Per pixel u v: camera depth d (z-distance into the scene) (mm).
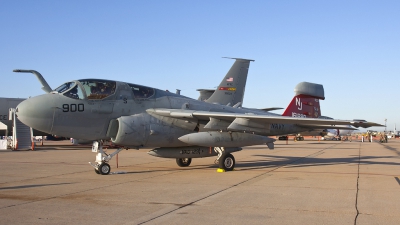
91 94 12461
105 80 13031
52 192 8984
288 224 5918
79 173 13109
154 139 13266
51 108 11750
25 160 18938
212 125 13492
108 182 10727
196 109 14688
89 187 9758
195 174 12664
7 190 9320
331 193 8766
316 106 20547
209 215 6531
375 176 11977
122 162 17703
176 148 14336
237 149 14000
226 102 21312
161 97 14117
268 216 6457
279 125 16641
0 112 39844
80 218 6328
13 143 29844
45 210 6961
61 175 12516
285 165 15930
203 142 13016
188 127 13922
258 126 13883
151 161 18312
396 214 6598
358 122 12852
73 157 21125
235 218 6312
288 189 9352
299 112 19828
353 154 23422
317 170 13836
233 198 8117
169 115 13148
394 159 19203
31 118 11633
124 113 12969
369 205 7383
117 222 6051
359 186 9859
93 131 12562
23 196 8453
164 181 10891
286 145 39625
